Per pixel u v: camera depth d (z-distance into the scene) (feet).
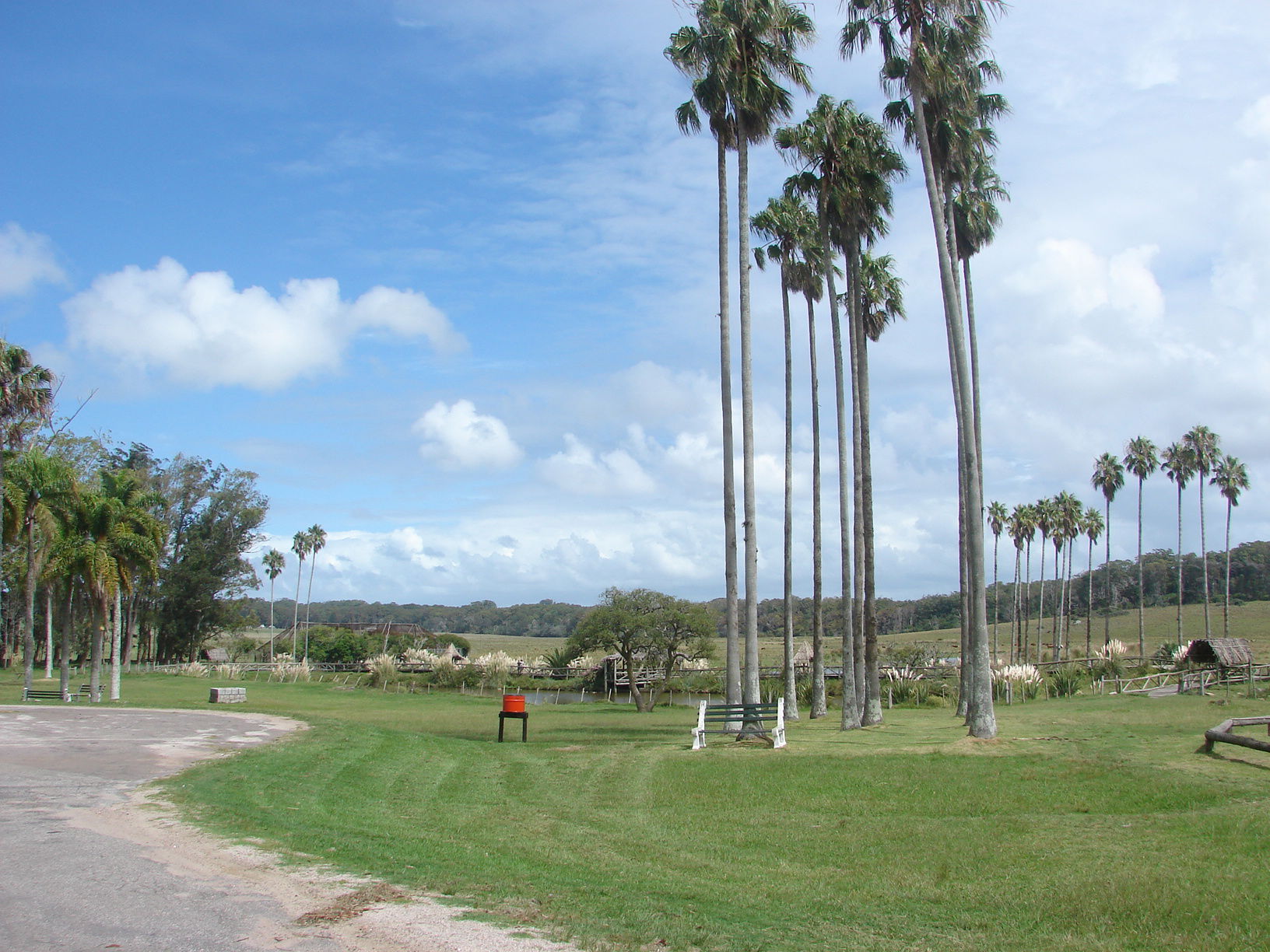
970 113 88.69
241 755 58.54
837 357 108.78
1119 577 474.90
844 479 110.42
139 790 44.57
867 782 56.03
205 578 270.67
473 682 208.13
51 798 41.65
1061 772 57.16
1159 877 31.68
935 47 79.66
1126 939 25.89
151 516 139.95
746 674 81.71
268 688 190.39
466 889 28.32
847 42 84.28
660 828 44.06
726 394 87.04
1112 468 250.78
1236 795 48.32
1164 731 75.66
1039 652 264.93
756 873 34.96
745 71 81.51
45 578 127.95
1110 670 162.20
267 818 38.75
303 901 26.04
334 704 146.51
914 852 38.34
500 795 52.95
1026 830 42.11
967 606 106.32
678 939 24.44
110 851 31.14
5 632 260.01
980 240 106.52
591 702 178.50
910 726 91.20
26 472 129.90
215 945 21.83
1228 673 132.87
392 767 59.72
